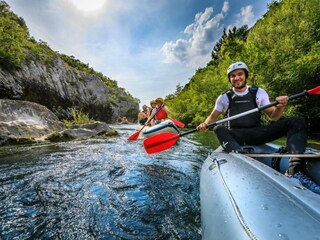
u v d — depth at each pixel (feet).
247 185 3.57
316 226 2.28
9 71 43.50
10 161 12.23
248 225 2.58
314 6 37.58
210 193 4.39
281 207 2.74
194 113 66.28
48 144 18.98
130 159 13.33
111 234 5.34
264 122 28.50
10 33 45.16
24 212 6.37
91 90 83.35
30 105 29.25
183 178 9.68
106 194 7.75
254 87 7.57
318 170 4.77
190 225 5.77
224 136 6.36
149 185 8.70
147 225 5.77
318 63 30.14
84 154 14.53
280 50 36.37
